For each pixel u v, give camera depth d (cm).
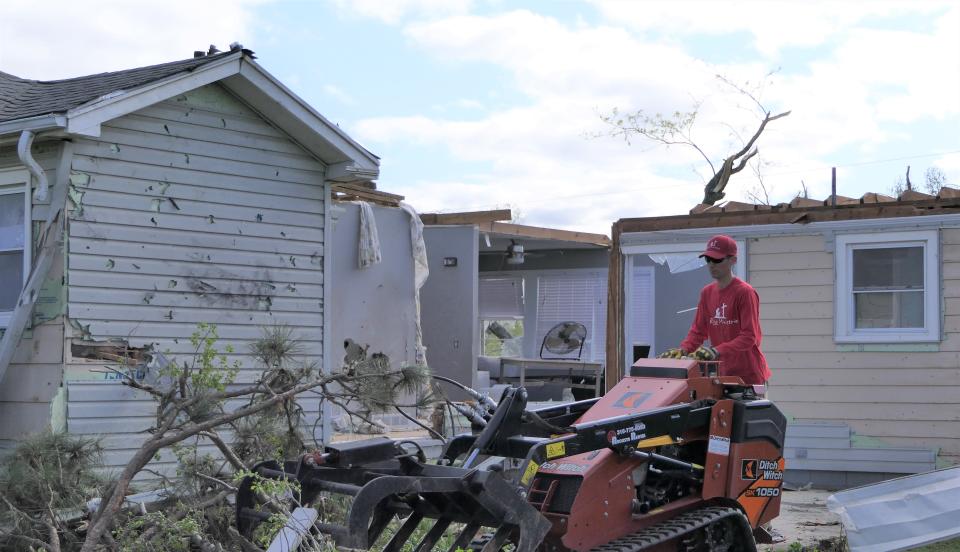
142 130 841
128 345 820
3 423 802
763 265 1123
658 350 1469
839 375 1084
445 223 1369
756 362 660
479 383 1360
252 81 882
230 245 899
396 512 492
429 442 1017
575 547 510
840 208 1091
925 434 1050
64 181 787
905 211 1067
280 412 662
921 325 1064
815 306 1099
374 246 1183
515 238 1484
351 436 1045
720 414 586
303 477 498
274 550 468
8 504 568
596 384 1376
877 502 706
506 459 544
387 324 1213
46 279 789
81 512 608
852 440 1075
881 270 1083
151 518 570
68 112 759
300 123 925
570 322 1630
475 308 1336
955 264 1049
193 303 868
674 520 552
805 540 742
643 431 543
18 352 799
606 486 527
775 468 613
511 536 519
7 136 788
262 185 927
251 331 908
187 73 839
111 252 815
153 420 825
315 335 962
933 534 684
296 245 952
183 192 867
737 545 585
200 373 639
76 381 784
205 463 630
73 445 613
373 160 966
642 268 1482
